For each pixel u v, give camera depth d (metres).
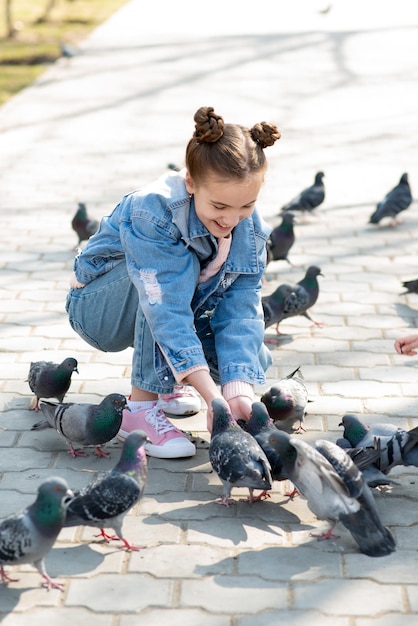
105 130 12.51
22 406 5.30
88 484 4.27
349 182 10.20
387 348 6.17
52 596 3.61
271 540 4.01
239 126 4.01
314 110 13.70
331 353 6.10
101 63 17.36
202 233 4.33
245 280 4.67
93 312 4.88
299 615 3.50
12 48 18.86
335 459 3.92
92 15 23.25
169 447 4.68
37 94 14.79
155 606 3.55
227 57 17.88
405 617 3.48
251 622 3.45
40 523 3.55
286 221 7.64
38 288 7.21
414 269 7.72
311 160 11.09
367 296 7.13
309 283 6.47
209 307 4.67
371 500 3.91
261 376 4.60
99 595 3.62
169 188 4.36
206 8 23.91
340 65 17.08
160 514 4.22
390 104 14.04
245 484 4.13
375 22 21.69
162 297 4.33
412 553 3.90
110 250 4.72
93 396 5.41
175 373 4.34
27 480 4.51
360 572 3.76
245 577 3.73
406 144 11.77
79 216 7.97
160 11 23.56
